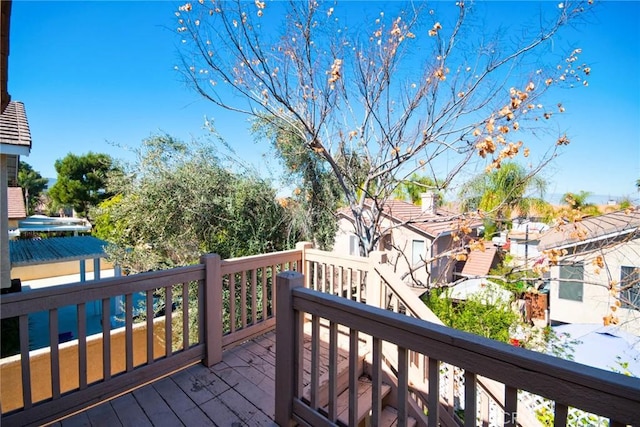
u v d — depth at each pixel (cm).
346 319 144
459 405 331
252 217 571
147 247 552
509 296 680
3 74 194
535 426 183
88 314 870
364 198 537
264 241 565
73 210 1961
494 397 181
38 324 795
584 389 85
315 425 160
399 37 451
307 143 491
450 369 220
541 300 996
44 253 817
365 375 255
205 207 541
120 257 553
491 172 435
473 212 479
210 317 256
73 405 191
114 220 572
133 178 549
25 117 546
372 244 536
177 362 240
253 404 209
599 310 827
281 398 179
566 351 600
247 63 446
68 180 1814
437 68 442
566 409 88
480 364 104
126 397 214
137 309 598
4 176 466
